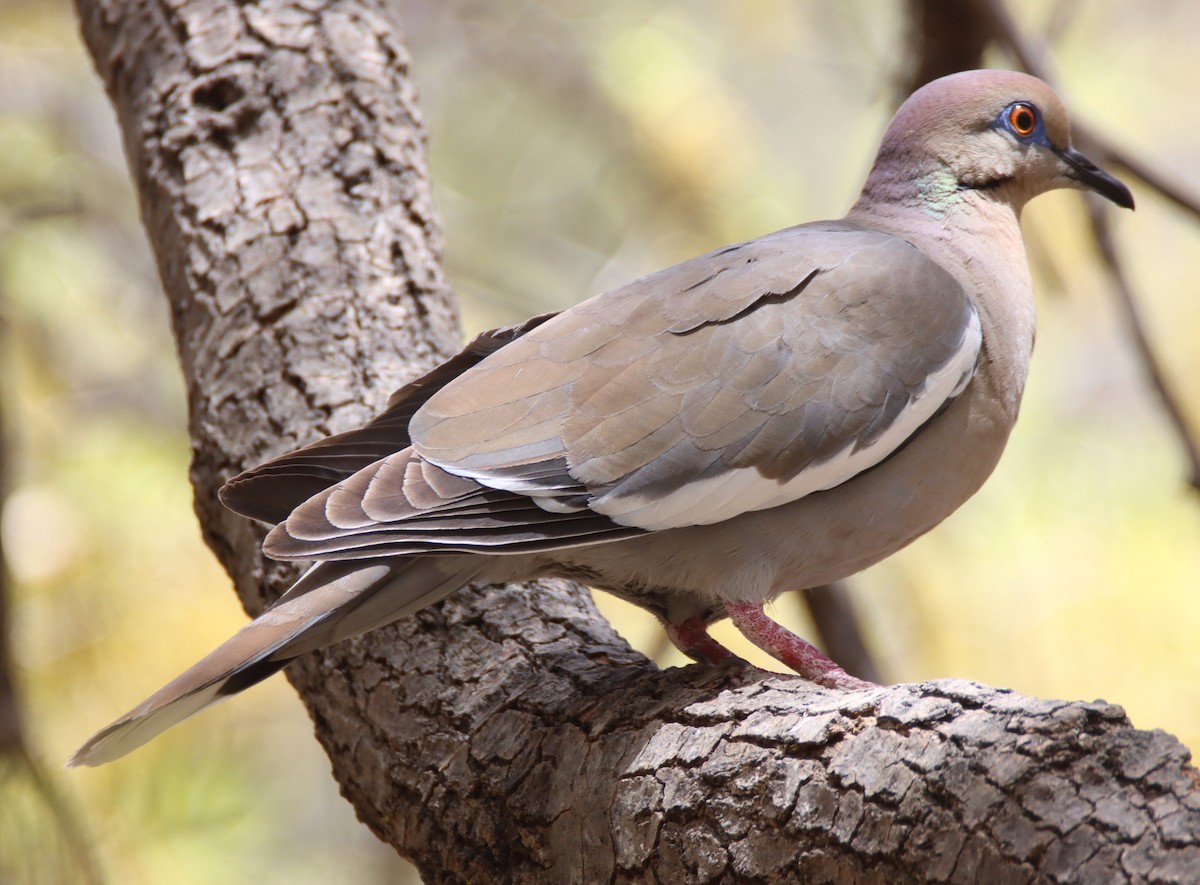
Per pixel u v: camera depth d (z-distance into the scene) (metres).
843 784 4.73
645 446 6.02
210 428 7.53
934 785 4.53
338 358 7.56
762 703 5.25
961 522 11.20
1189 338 12.80
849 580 10.55
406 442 6.48
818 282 6.33
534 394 6.12
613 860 5.33
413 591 6.04
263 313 7.71
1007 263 7.23
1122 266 9.00
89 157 13.74
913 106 7.57
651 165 12.90
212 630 10.49
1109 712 4.43
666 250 12.98
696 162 12.79
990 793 4.42
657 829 5.18
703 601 6.59
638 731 5.49
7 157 13.31
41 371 12.12
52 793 8.91
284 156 8.30
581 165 14.90
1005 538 11.10
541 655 6.30
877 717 4.81
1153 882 4.13
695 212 12.77
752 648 11.75
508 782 5.78
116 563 10.73
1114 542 10.97
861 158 15.24
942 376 6.36
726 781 5.04
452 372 6.68
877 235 6.78
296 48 8.62
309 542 5.62
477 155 15.07
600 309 6.39
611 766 5.45
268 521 6.31
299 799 12.92
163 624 10.50
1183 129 14.23
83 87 14.09
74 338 12.52
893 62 13.18
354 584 5.88
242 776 10.77
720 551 6.26
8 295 11.89
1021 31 8.99
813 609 9.73
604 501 5.96
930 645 10.73
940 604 10.83
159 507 11.05
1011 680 10.48
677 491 6.03
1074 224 11.78
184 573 10.80
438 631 6.52
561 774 5.62
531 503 5.91
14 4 13.95
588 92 13.93
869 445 6.21
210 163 8.33
